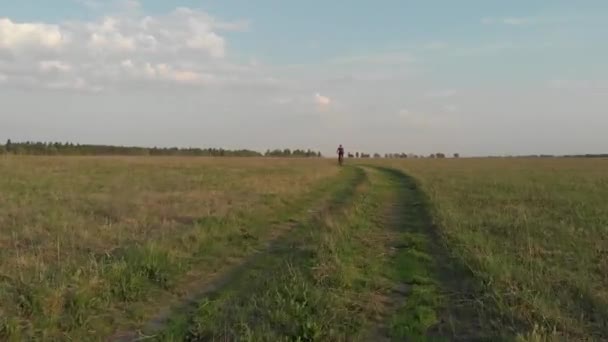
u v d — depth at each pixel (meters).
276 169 49.25
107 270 9.46
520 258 11.36
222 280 10.15
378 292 9.34
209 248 12.41
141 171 39.94
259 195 23.81
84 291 8.28
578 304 8.31
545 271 10.16
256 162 72.81
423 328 7.57
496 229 14.95
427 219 17.59
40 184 25.16
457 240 13.16
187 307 8.59
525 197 23.78
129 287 8.98
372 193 27.09
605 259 11.29
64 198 19.64
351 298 8.89
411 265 11.24
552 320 7.51
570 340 6.95
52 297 7.86
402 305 8.65
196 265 11.08
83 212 16.34
